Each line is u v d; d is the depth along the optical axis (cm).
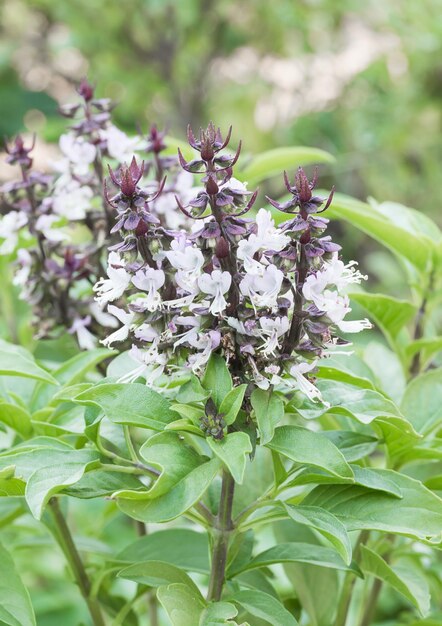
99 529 68
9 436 59
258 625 52
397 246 61
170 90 133
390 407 49
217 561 50
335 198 61
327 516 47
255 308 46
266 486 55
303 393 49
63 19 132
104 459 49
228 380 47
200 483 46
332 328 48
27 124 149
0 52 138
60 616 81
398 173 135
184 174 57
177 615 47
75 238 88
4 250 57
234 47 135
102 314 57
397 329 61
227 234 45
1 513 59
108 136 58
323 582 57
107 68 133
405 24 122
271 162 69
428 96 129
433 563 67
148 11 128
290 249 46
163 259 46
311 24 131
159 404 47
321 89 138
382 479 48
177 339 47
